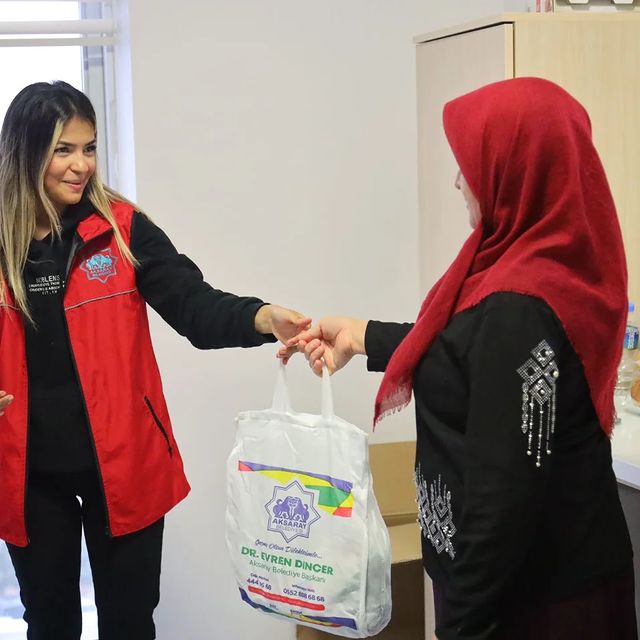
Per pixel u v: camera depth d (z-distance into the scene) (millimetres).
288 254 2764
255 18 2643
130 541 1999
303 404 2809
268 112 2689
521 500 1280
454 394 1382
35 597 2039
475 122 1404
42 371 1936
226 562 2811
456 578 1328
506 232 1399
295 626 2855
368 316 2855
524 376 1281
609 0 2525
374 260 2832
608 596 1419
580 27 2273
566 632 1389
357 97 2750
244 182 2699
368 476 1690
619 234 1414
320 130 2734
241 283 2742
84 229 1929
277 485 1764
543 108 1354
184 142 2639
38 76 2768
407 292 2875
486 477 1285
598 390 1373
